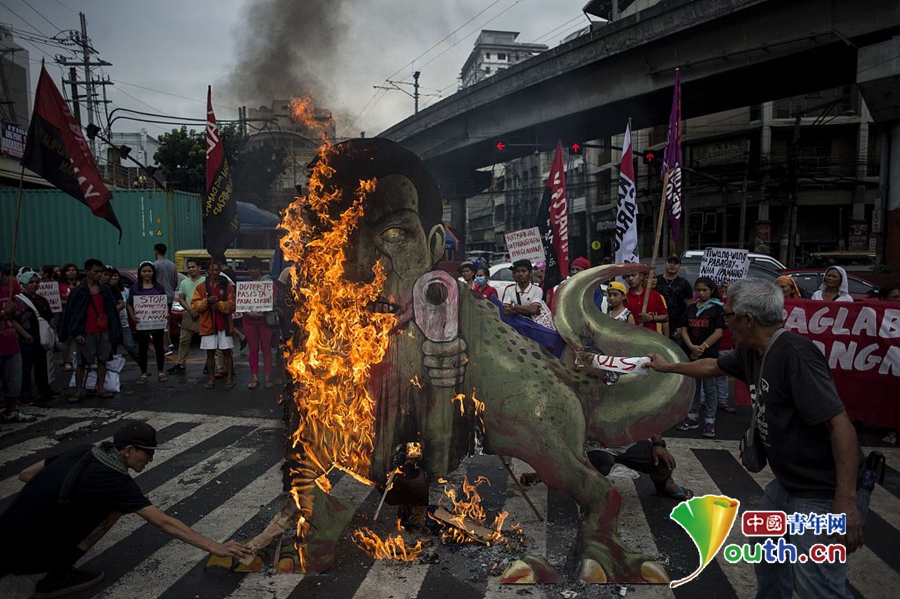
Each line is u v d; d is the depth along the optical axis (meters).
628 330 3.97
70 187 7.60
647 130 39.03
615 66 21.70
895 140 16.83
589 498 3.69
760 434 2.75
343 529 3.85
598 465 4.50
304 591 3.57
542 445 3.69
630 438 3.90
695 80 19.84
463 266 8.06
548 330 4.12
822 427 2.54
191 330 10.15
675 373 3.55
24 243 16.50
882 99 15.85
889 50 14.91
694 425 6.98
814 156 34.25
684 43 19.41
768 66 18.38
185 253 15.99
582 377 3.89
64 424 7.15
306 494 3.77
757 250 20.55
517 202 56.72
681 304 7.98
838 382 6.76
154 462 5.88
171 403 8.12
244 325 8.86
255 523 4.52
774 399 2.63
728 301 2.82
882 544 4.12
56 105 7.54
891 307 6.52
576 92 23.34
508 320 4.16
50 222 16.50
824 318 6.81
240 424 7.14
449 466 3.75
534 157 54.00
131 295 9.16
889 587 3.57
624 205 7.56
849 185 33.91
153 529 4.45
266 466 5.77
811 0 16.25
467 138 28.48
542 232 8.86
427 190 3.67
